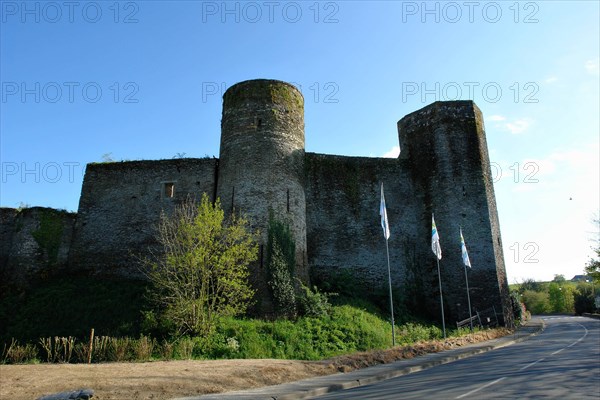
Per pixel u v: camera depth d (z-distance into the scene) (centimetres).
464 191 2755
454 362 1490
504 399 752
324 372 1333
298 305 2153
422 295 2741
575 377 970
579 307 6294
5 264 2631
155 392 1027
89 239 2659
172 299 1928
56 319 2075
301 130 2612
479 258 2636
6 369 1270
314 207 2755
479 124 2950
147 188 2723
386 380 1190
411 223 2883
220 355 1670
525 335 2430
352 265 2702
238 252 1898
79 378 1130
